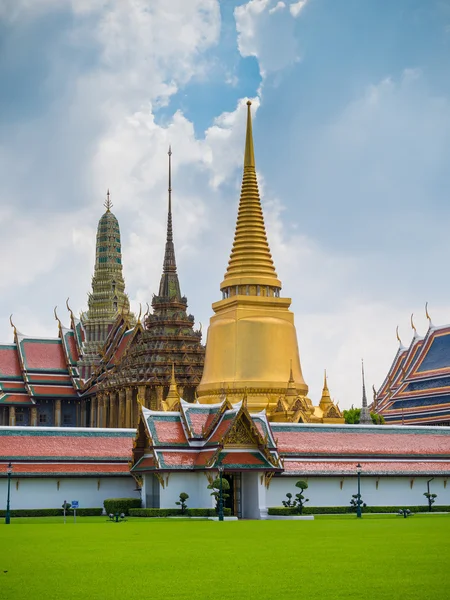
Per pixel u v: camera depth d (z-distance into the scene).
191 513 79.25
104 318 192.25
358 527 61.00
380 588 31.09
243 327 114.31
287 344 115.38
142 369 143.88
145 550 44.12
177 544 47.41
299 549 43.81
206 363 119.00
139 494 90.19
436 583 32.09
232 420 81.81
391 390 142.00
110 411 153.12
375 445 93.06
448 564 37.12
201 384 117.62
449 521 69.12
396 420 136.88
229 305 117.25
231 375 113.56
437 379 133.50
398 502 91.62
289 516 77.69
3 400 169.88
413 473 91.50
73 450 89.44
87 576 34.66
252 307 115.56
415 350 141.88
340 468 89.19
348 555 40.75
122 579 33.81
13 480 85.75
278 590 30.97
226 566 37.28
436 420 129.50
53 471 86.88
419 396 134.75
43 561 39.47
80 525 66.56
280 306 116.94
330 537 51.28
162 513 79.50
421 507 89.81
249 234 119.19
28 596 30.20
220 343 116.12
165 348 144.00
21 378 174.38
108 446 91.12
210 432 83.75
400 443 94.56
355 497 83.25
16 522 73.44
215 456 80.25
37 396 171.00
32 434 89.62
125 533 56.31
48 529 61.03
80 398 173.12
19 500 85.94
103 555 41.84
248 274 117.44
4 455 86.31
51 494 87.19
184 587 31.84
